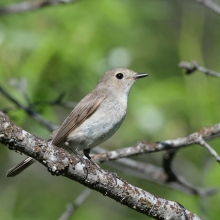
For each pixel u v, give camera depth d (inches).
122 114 402.0
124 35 558.3
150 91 556.1
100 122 387.5
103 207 564.7
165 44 636.7
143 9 599.2
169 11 644.1
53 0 442.9
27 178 589.0
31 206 561.0
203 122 546.0
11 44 515.8
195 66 389.1
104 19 543.2
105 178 295.0
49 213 557.0
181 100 553.6
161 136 546.9
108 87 419.5
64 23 531.5
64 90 522.3
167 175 437.4
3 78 500.1
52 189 586.9
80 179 290.7
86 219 542.0
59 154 281.7
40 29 528.7
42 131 507.5
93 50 529.0
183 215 307.6
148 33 607.8
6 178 575.8
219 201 465.4
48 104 451.8
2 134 265.4
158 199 306.2
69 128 382.9
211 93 560.1
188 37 597.6
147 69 597.3
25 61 516.1
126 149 379.6
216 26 658.2
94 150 458.0
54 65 519.8
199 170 556.4
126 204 302.8
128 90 424.5
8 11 441.7
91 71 526.0
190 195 480.4
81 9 540.1
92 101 389.7
